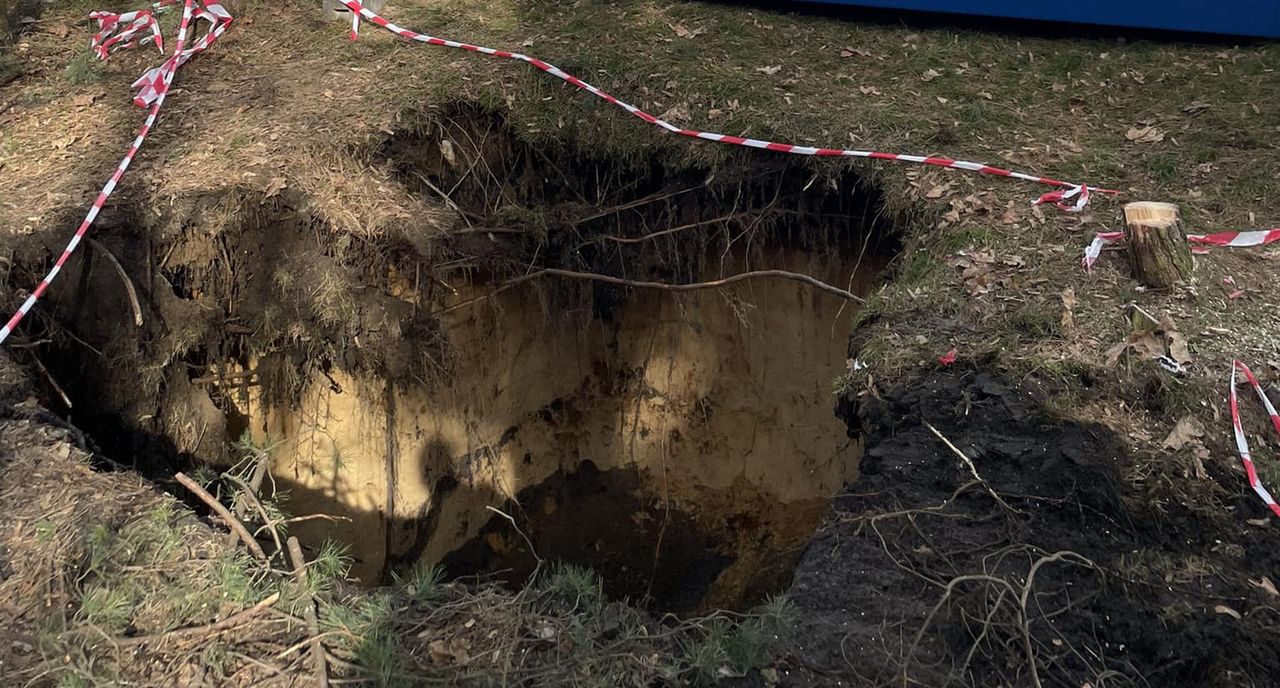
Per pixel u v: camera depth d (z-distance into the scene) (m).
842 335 6.07
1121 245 4.58
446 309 5.81
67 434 3.82
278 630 2.99
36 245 4.78
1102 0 6.54
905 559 3.18
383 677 2.80
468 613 3.07
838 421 6.52
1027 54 6.67
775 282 6.25
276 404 5.62
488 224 5.70
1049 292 4.35
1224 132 5.65
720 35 6.76
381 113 5.67
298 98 5.88
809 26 6.96
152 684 2.81
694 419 7.24
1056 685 2.82
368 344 5.25
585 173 5.95
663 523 7.40
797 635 2.93
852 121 5.75
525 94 5.96
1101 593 3.06
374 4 6.82
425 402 6.20
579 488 7.46
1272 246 4.67
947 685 2.79
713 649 2.86
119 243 4.97
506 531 7.07
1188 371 3.89
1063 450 3.48
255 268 5.14
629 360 7.14
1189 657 2.91
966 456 3.51
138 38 6.74
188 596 3.06
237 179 5.15
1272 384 3.82
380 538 6.28
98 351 4.86
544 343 6.71
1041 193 5.09
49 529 3.30
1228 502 3.41
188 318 5.05
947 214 4.95
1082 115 5.98
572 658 2.89
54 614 3.01
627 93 6.02
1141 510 3.34
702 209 5.89
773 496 7.08
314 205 5.12
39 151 5.54
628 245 6.12
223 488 4.72
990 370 3.89
